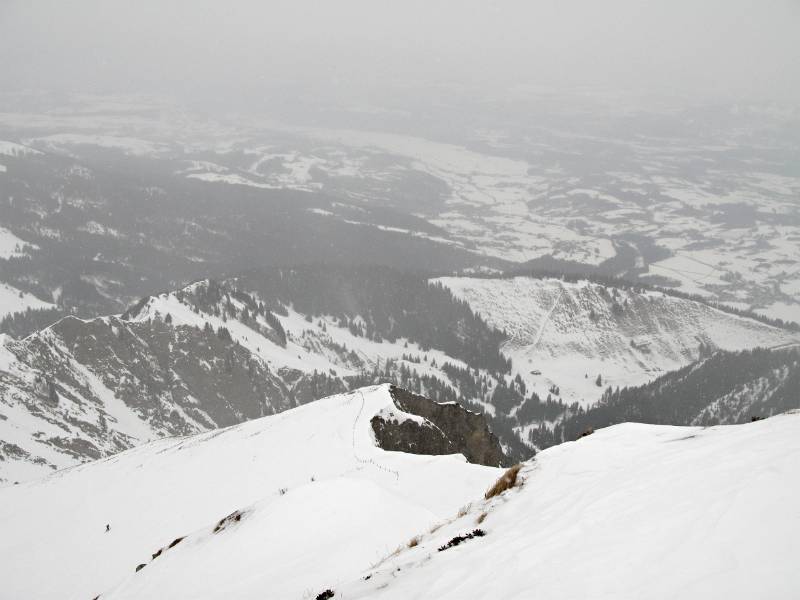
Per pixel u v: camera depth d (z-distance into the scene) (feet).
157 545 212.64
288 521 102.78
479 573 50.75
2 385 528.22
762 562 36.24
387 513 104.17
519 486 77.61
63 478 314.35
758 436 61.62
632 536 46.37
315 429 282.56
